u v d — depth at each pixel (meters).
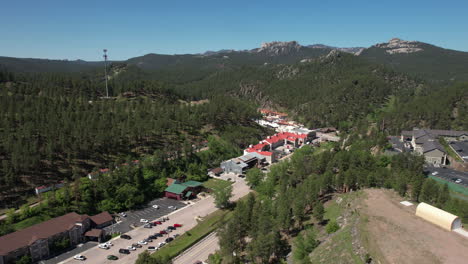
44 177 135.75
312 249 83.12
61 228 104.31
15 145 131.62
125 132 174.25
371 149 176.12
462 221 89.56
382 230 77.62
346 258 71.69
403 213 87.31
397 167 129.00
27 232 99.56
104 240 108.50
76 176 136.50
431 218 81.56
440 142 180.75
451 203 94.69
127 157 156.12
